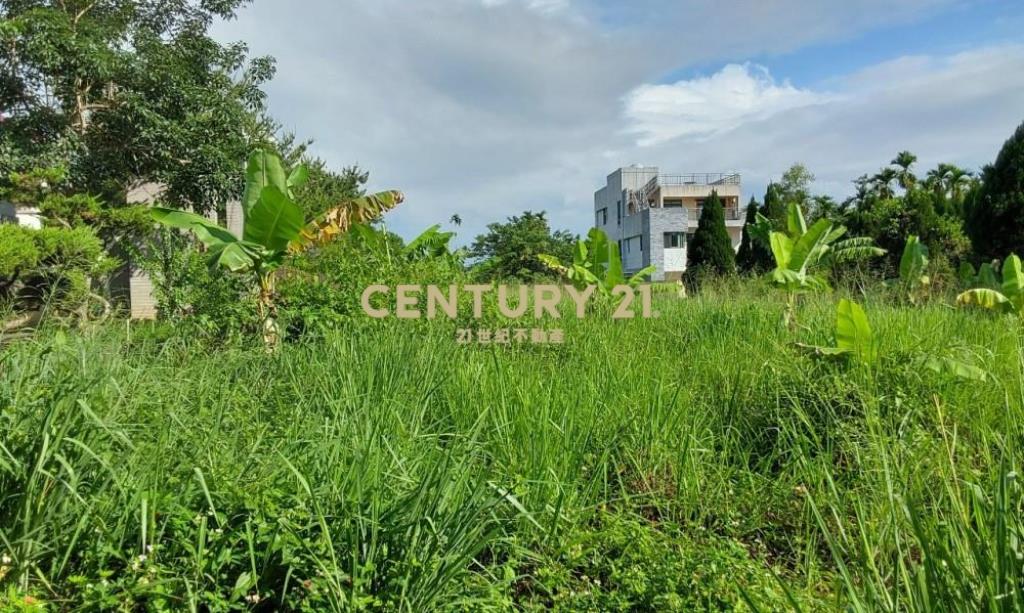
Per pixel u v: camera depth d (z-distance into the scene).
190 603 2.13
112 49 14.66
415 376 4.73
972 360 5.10
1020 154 14.75
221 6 16.81
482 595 2.53
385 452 3.10
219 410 3.33
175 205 16.45
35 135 14.66
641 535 2.94
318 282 7.55
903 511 2.65
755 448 4.30
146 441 2.94
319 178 23.78
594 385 4.57
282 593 2.39
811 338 6.05
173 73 15.27
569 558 2.86
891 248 17.56
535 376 4.68
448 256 11.09
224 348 5.91
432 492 2.70
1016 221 14.74
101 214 11.99
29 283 8.67
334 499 2.65
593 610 2.58
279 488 2.70
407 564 2.34
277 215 6.79
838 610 2.15
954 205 23.17
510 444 3.61
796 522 3.38
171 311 7.13
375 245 9.44
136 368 3.91
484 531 2.79
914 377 4.52
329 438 3.15
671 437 3.98
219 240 7.05
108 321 5.80
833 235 10.26
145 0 16.48
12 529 2.33
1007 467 2.90
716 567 2.70
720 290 10.45
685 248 38.41
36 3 14.71
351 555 2.40
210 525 2.54
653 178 44.50
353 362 4.86
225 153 15.68
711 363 5.45
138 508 2.46
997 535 1.83
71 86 14.46
